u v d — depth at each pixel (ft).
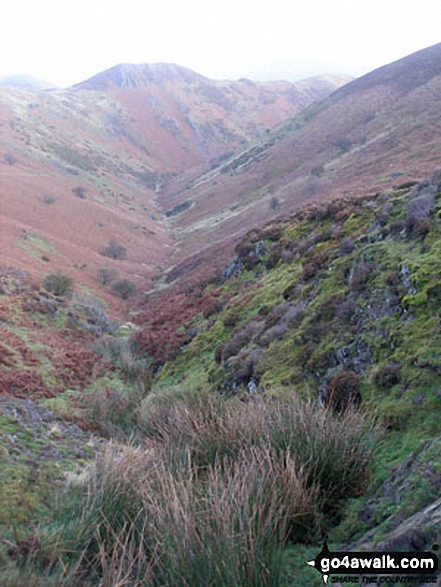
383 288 35.01
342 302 38.52
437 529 12.75
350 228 61.52
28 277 107.86
